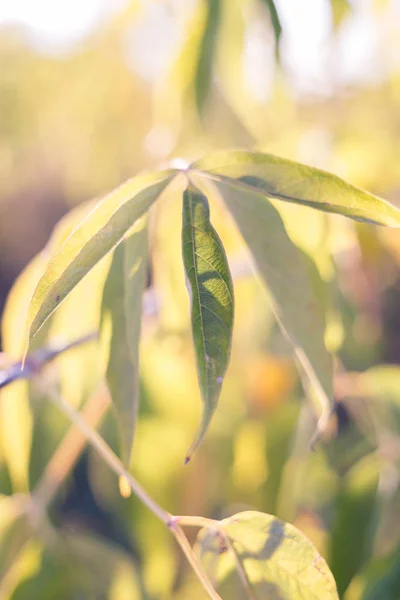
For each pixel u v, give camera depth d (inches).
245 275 22.9
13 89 74.4
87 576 22.3
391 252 24.6
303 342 17.5
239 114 25.7
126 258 16.6
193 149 26.3
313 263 17.9
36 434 26.1
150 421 24.7
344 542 21.9
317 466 26.9
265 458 24.6
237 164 15.2
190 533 24.7
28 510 21.9
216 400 14.0
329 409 17.3
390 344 32.2
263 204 17.3
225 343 14.1
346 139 25.0
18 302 20.6
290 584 15.5
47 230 109.6
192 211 14.7
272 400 26.2
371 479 22.2
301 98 27.0
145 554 25.0
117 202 14.7
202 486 24.9
